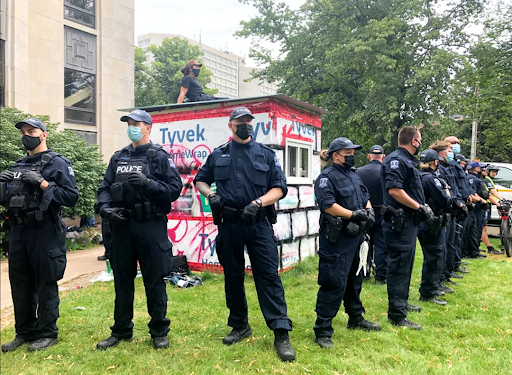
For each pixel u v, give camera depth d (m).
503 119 16.92
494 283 5.54
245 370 2.98
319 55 18.94
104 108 15.85
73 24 14.72
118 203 3.36
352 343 3.46
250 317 4.11
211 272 5.96
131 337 3.55
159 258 3.37
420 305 4.56
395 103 15.34
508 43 15.96
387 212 3.97
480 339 3.57
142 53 30.91
